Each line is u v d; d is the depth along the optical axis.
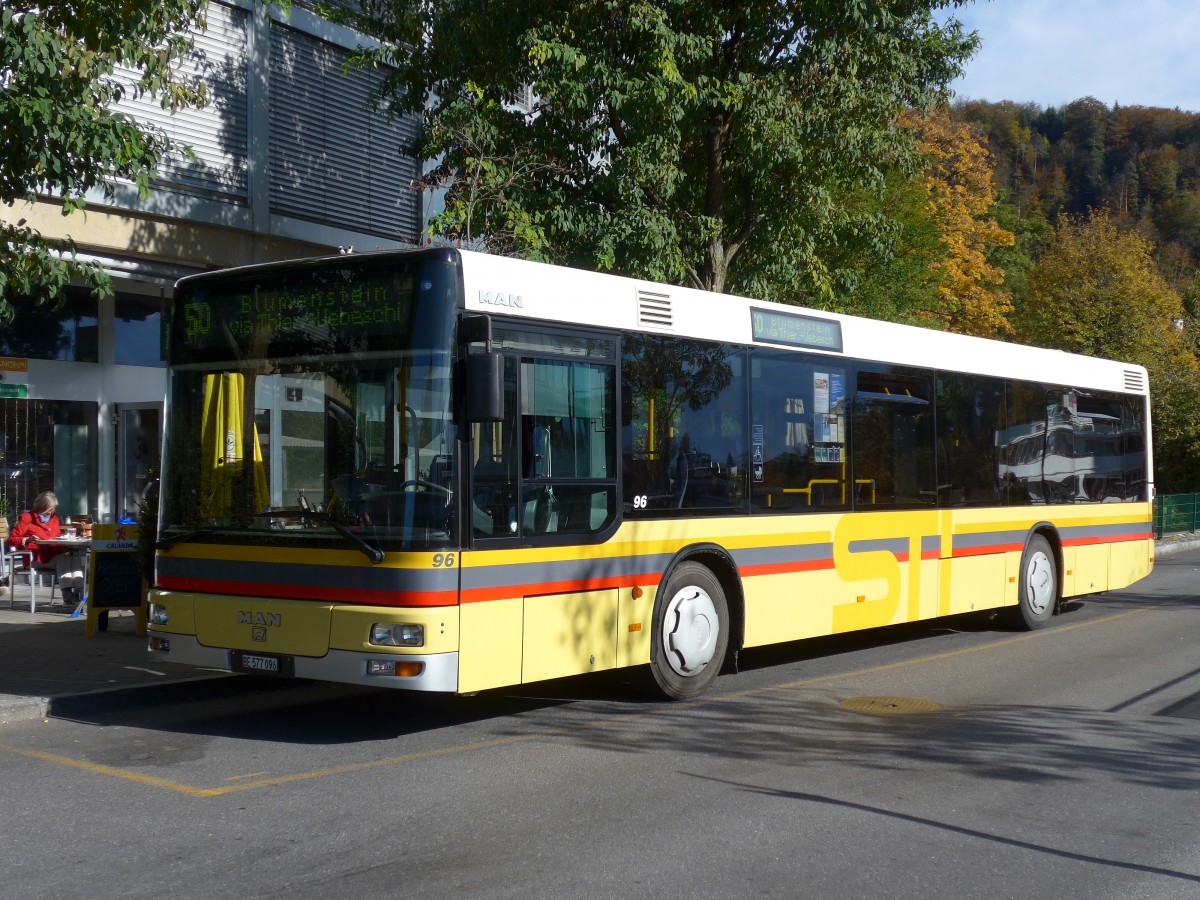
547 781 7.14
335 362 8.16
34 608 13.98
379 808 6.54
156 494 11.80
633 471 9.14
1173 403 36.50
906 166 18.00
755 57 16.56
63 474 16.91
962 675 11.09
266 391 8.41
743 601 10.11
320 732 8.53
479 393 7.70
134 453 17.75
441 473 7.76
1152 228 91.62
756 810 6.54
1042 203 94.19
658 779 7.20
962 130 49.59
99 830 6.11
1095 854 5.89
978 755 7.89
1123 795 6.98
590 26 15.65
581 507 8.69
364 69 18.94
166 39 13.02
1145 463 16.86
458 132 15.82
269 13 17.25
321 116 18.25
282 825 6.21
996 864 5.71
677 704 9.59
